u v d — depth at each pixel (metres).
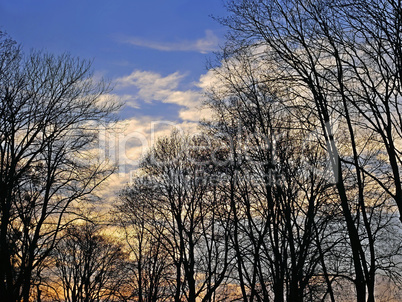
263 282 23.78
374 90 16.11
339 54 17.53
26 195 24.97
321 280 22.77
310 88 18.03
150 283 36.72
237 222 24.58
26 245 23.16
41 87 23.14
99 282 38.91
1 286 20.36
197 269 31.47
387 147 15.90
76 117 24.06
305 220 21.62
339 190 17.36
